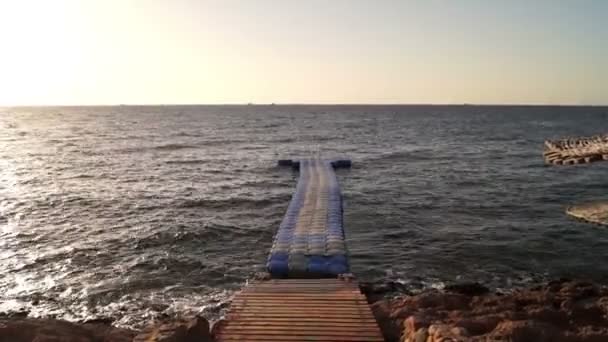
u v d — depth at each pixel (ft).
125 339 42.91
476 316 44.83
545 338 36.91
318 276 58.03
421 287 61.36
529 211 102.42
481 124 483.10
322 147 250.37
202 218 97.35
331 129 410.11
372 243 80.12
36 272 67.56
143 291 61.16
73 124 489.26
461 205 108.88
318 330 38.81
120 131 375.86
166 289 61.77
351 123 511.81
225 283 63.82
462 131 375.86
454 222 93.66
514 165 175.83
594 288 55.16
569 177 147.02
